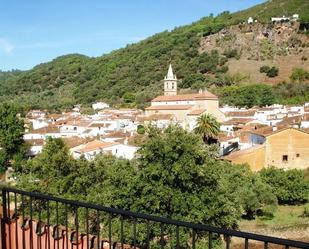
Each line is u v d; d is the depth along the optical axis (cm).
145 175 2345
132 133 7950
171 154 2289
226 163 4359
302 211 4350
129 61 19200
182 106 10469
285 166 5678
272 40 17062
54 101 17725
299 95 12369
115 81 17438
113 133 8125
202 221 2272
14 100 18662
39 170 3397
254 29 17900
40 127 9900
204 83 14775
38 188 3219
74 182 3172
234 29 18388
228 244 371
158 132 2531
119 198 2442
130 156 6675
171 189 2303
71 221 2270
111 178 2588
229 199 2527
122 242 502
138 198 2383
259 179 4494
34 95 19550
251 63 15825
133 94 15112
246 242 347
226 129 9281
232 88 13375
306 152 5675
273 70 14800
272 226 3947
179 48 18250
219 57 16525
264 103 12175
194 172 2267
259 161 5656
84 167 3259
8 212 678
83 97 17125
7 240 680
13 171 6384
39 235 636
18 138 6681
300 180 4600
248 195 4000
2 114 6688
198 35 18925
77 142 7119
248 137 6894
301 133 5675
